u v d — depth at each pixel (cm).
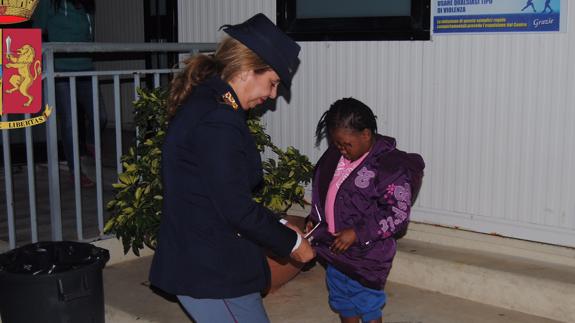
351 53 493
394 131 480
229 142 238
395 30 468
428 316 407
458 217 460
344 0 493
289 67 256
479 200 451
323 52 508
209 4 570
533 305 404
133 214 435
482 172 446
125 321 411
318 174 348
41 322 364
